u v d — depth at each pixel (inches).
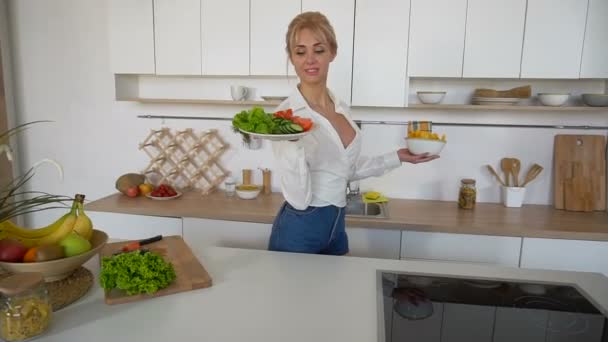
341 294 38.7
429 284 41.7
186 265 43.4
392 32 81.7
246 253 49.0
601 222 79.7
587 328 33.8
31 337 30.4
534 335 32.8
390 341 31.6
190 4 86.4
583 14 76.8
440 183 97.0
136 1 87.9
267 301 37.1
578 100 90.1
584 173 89.5
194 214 83.2
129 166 107.3
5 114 103.7
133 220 85.7
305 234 56.0
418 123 77.1
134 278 36.6
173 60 88.7
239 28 85.7
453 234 76.2
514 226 75.7
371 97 84.2
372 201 91.9
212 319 33.8
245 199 94.7
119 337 30.9
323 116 54.1
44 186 110.9
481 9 79.0
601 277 43.7
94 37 102.7
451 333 32.9
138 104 104.1
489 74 80.6
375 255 78.9
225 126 102.2
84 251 38.9
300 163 47.9
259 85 99.9
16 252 36.8
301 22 51.3
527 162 93.7
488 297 39.2
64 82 105.7
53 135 108.5
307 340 31.1
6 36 104.3
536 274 44.4
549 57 78.7
